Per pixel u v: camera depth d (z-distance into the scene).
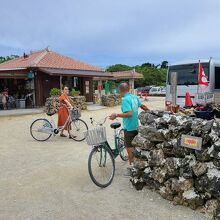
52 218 4.05
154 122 4.93
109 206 4.37
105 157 5.33
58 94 19.16
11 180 5.57
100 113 18.16
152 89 44.03
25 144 8.84
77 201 4.58
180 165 4.37
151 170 4.85
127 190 4.95
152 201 4.48
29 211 4.27
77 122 9.25
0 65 26.98
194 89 12.70
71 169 6.22
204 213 4.03
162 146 4.68
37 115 16.95
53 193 4.91
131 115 5.50
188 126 4.37
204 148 4.13
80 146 8.38
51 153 7.64
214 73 12.33
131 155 5.75
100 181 5.19
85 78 25.75
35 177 5.72
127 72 37.31
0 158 7.20
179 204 4.31
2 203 4.54
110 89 30.53
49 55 25.02
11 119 15.37
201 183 4.09
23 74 21.72
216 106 5.96
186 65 12.98
